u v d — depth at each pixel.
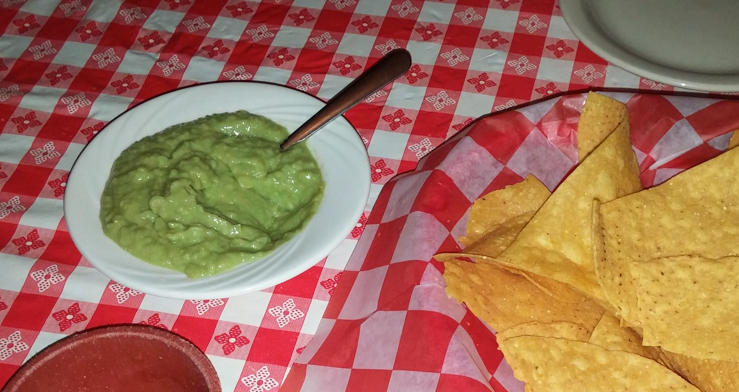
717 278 0.40
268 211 0.44
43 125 0.54
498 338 0.39
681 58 0.54
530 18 0.60
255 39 0.60
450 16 0.61
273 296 0.43
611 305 0.40
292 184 0.45
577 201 0.42
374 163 0.50
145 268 0.40
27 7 0.63
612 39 0.55
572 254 0.41
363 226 0.47
